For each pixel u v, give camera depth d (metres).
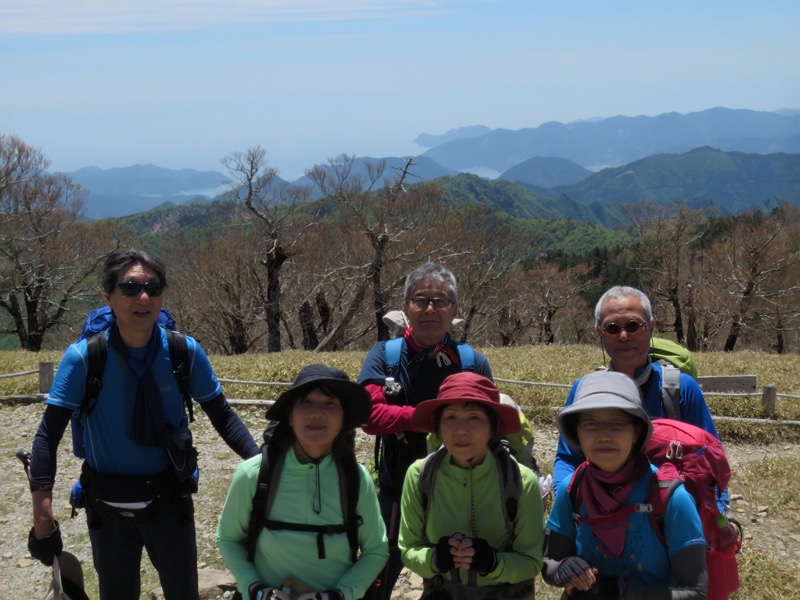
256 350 41.34
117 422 3.53
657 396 3.78
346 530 3.14
